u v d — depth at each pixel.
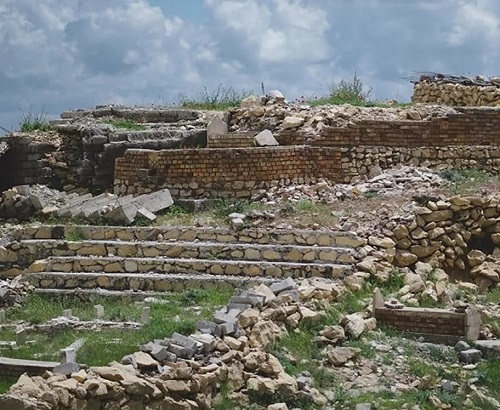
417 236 21.88
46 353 17.16
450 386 16.66
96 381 14.16
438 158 25.81
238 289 20.22
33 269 21.62
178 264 21.25
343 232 21.44
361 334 18.20
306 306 18.75
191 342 15.77
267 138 25.61
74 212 23.75
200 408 15.09
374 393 16.22
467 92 29.83
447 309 19.20
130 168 25.33
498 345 17.91
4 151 27.70
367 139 25.64
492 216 22.36
